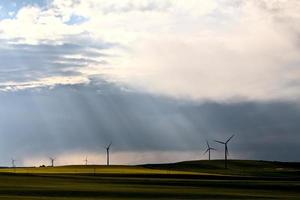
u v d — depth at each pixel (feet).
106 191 213.25
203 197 194.80
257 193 226.38
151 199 182.80
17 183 263.70
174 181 315.78
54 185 252.42
